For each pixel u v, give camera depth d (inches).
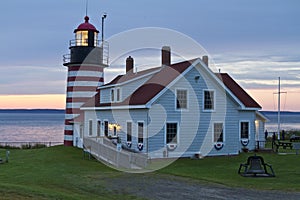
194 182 564.7
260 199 452.8
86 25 1248.8
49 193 437.7
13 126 4771.2
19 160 897.5
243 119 1014.4
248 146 1019.9
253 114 1032.8
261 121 1107.9
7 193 409.7
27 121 7066.9
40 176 622.2
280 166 745.0
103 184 546.3
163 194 479.2
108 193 486.0
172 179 591.2
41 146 1467.8
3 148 1403.8
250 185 543.8
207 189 512.1
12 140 2522.1
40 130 3836.1
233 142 960.9
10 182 560.4
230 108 961.5
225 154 944.3
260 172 636.1
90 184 545.3
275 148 1102.4
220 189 512.7
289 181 581.0
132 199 452.1
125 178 599.8
